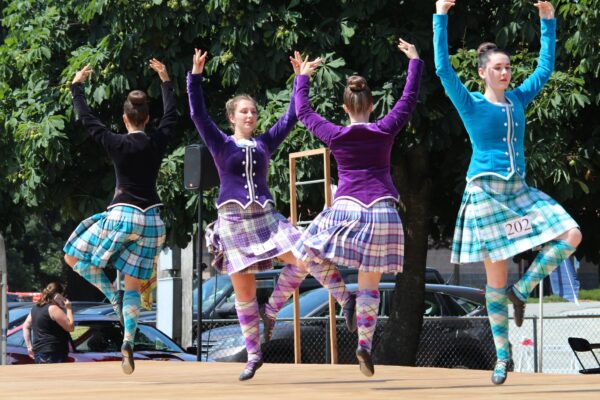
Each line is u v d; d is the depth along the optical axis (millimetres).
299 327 24234
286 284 12836
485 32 23984
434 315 29344
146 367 18109
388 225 11867
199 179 22328
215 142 12555
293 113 12961
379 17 23781
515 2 22578
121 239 12992
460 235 11711
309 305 27609
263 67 23203
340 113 22656
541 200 11234
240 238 12398
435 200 27141
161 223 13328
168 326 28750
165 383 13141
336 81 22531
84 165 25688
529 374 14852
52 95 25156
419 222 26469
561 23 22438
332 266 12234
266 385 12430
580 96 21797
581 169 22984
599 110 23984
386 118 12125
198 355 23172
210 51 24312
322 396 10008
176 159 24094
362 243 11789
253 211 12398
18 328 27109
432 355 27672
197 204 24016
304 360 26203
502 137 11461
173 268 29641
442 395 10047
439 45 11617
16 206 27609
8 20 27062
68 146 24500
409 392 10672
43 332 24266
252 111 12812
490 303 11516
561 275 31609
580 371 24328
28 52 25500
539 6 12258
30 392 11398
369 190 11922
